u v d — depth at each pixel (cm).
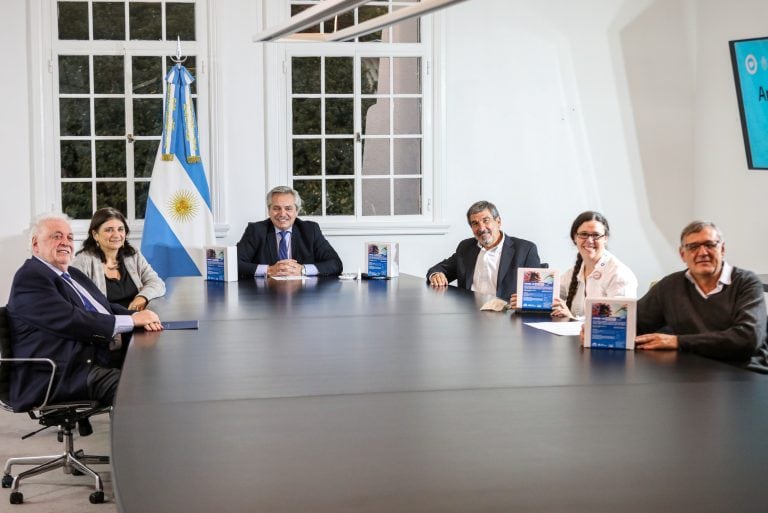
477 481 172
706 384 261
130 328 374
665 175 730
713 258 346
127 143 681
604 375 275
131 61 677
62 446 475
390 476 175
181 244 652
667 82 725
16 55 657
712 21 706
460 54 702
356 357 309
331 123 704
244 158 684
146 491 167
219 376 276
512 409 231
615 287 430
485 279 562
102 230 522
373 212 713
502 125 710
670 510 156
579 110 718
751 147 669
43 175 664
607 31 717
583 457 188
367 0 367
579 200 722
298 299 478
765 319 336
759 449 193
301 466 182
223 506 159
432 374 278
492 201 712
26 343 381
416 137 711
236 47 679
